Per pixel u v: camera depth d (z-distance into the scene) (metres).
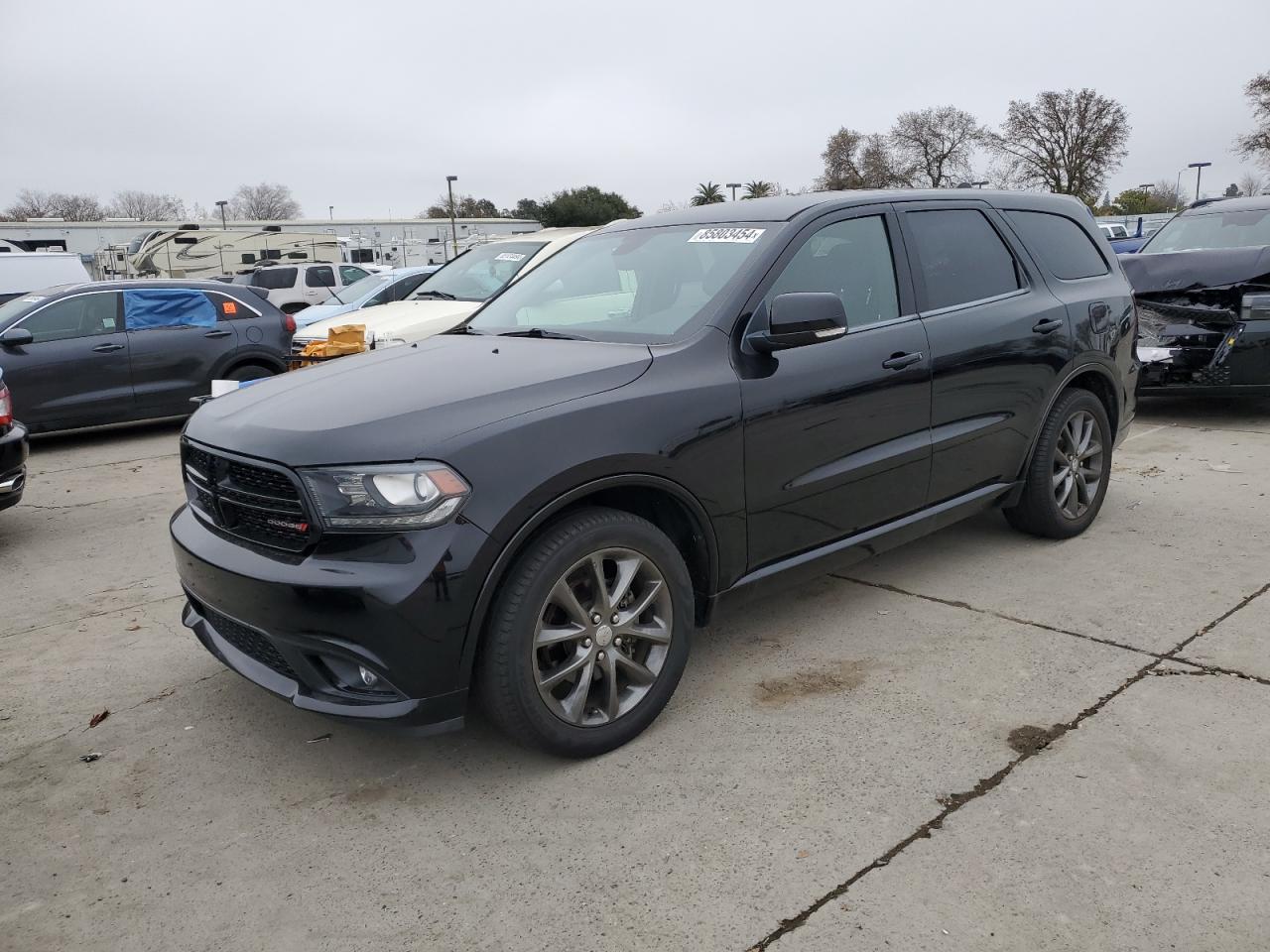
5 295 14.19
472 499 2.79
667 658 3.28
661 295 3.80
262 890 2.63
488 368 3.35
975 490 4.50
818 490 3.69
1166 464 6.72
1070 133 57.69
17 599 5.09
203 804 3.06
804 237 3.80
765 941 2.33
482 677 2.93
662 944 2.34
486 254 10.10
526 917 2.46
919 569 4.78
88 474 8.25
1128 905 2.38
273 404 3.25
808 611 4.34
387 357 3.77
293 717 3.62
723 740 3.26
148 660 4.20
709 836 2.74
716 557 3.42
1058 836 2.65
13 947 2.45
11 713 3.74
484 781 3.09
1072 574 4.61
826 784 2.96
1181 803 2.77
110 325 9.63
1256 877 2.46
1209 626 3.95
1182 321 7.82
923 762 3.06
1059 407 4.79
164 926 2.50
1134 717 3.26
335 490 2.78
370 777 3.16
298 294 23.53
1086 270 5.08
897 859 2.60
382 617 2.73
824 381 3.65
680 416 3.23
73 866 2.77
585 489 2.99
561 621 3.08
